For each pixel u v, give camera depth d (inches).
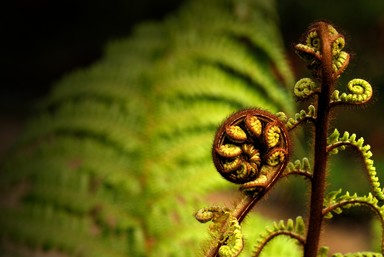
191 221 50.6
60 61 285.4
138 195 53.1
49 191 56.4
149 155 55.4
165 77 59.5
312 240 29.2
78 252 52.7
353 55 28.8
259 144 28.1
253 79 58.1
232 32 61.5
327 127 28.5
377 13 183.3
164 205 52.0
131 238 51.1
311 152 29.1
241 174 28.0
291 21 202.2
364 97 28.2
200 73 59.1
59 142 59.1
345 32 28.8
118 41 66.2
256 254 29.8
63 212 55.1
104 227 52.7
